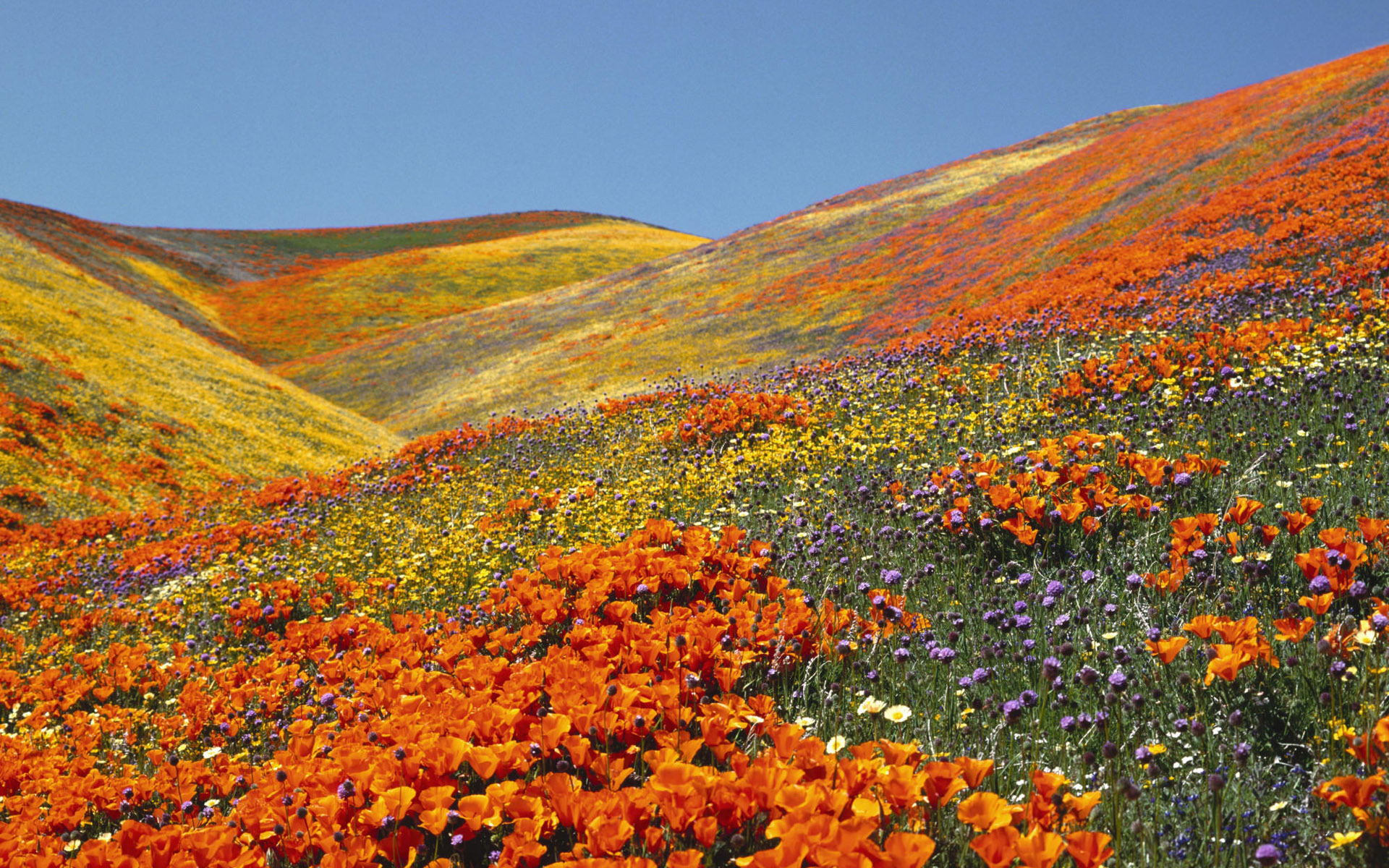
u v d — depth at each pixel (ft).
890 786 7.70
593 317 192.54
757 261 204.74
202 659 22.50
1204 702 10.56
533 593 15.96
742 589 15.20
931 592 16.62
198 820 11.30
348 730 12.07
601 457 41.63
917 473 25.99
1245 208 85.87
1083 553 16.46
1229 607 12.54
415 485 49.29
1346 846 7.41
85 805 12.11
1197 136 148.25
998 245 140.97
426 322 241.35
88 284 137.08
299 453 100.07
